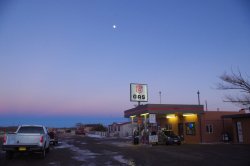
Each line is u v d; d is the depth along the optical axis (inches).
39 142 699.4
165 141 1299.2
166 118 1667.1
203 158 706.8
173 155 795.4
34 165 606.5
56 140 1312.7
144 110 1350.9
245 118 1230.3
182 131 1520.7
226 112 1459.2
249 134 1208.2
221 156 740.0
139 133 1454.2
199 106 1408.7
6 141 692.1
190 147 1080.8
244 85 1011.9
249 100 1011.9
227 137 1364.4
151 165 601.9
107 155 817.5
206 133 1402.6
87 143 1450.5
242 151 866.1
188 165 590.2
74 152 916.0
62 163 640.4
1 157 751.7
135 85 1502.2
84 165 607.8
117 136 2647.6
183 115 1507.1
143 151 941.8
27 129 768.3
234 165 574.6
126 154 844.0
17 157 753.0
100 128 4030.5
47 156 787.4
